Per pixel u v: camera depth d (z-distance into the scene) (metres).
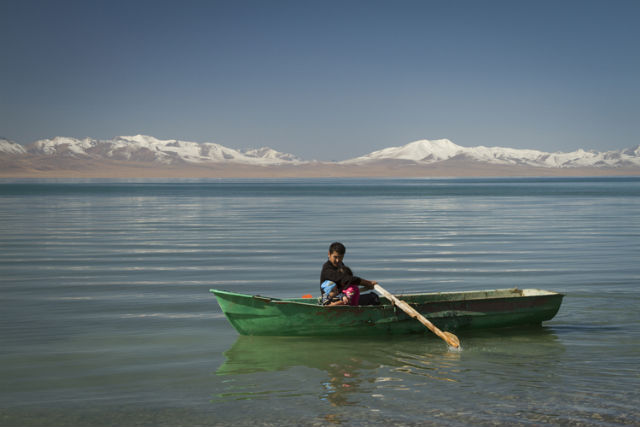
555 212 38.03
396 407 5.95
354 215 36.16
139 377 6.92
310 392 6.41
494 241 21.50
